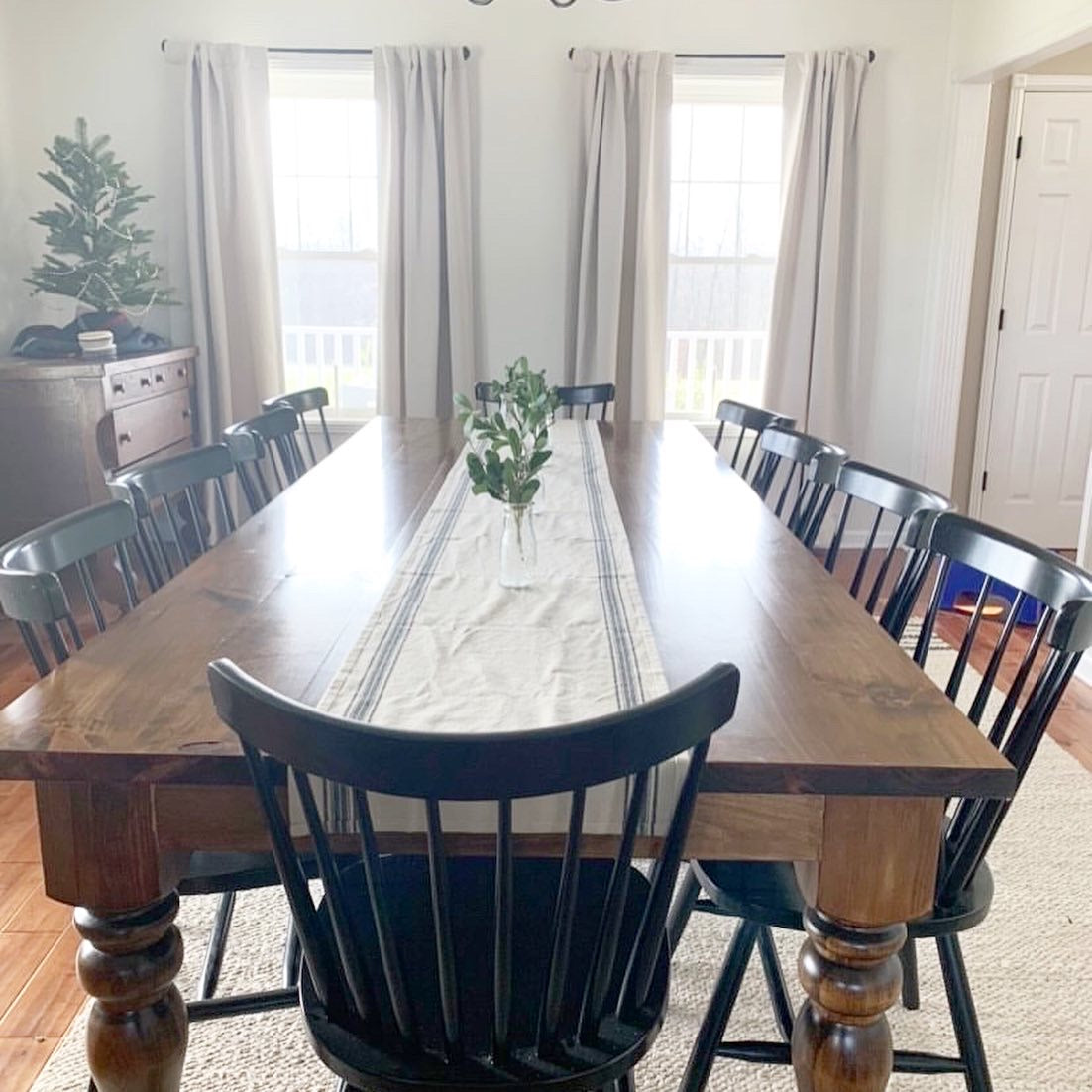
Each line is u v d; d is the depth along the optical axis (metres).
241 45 4.40
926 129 4.63
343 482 2.53
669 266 4.87
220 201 4.53
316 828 1.08
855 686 1.34
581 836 1.10
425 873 1.47
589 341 4.65
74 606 3.93
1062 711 3.23
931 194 4.70
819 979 1.23
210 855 1.47
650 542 2.04
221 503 2.51
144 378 4.08
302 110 4.74
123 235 4.16
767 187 4.82
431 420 3.52
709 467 2.80
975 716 1.62
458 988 1.10
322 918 1.36
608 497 2.42
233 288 4.64
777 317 4.64
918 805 1.18
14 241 4.50
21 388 3.72
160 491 2.17
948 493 4.95
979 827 1.38
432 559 1.89
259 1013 1.79
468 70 4.52
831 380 4.70
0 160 4.37
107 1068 1.25
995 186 4.80
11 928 2.12
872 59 4.50
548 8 4.48
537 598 1.69
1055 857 2.43
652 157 4.50
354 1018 1.19
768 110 4.75
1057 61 4.66
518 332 4.77
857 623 1.58
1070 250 4.87
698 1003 1.94
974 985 1.99
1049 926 2.17
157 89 4.53
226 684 1.02
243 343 4.69
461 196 4.53
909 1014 1.91
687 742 1.01
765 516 2.26
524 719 1.22
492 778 0.96
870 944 1.21
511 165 4.61
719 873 1.49
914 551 1.87
